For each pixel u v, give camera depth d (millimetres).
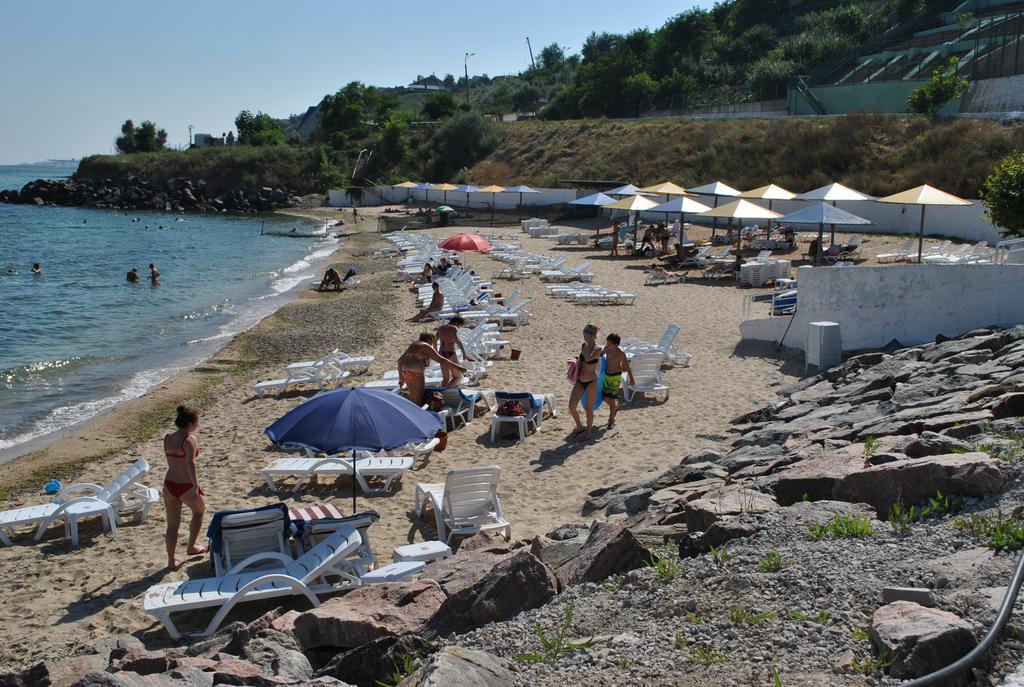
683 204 26141
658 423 11234
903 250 24516
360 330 19953
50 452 12148
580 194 51188
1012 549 4270
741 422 10875
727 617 3967
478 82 170125
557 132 66562
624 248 33156
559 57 138625
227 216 70125
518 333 18078
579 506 8547
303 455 10938
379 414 7523
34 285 30484
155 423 13328
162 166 84438
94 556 8211
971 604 3727
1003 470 5191
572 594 4738
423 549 7230
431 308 21031
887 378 10125
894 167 36406
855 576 4141
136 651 4953
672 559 4961
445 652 3689
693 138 52188
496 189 45625
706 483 7477
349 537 6816
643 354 12414
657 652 3783
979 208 27203
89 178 86625
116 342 20484
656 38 85000
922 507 5082
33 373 17328
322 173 79312
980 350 10336
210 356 18609
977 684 3219
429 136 80500
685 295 21812
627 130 59656
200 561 7965
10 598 7344
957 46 49562
